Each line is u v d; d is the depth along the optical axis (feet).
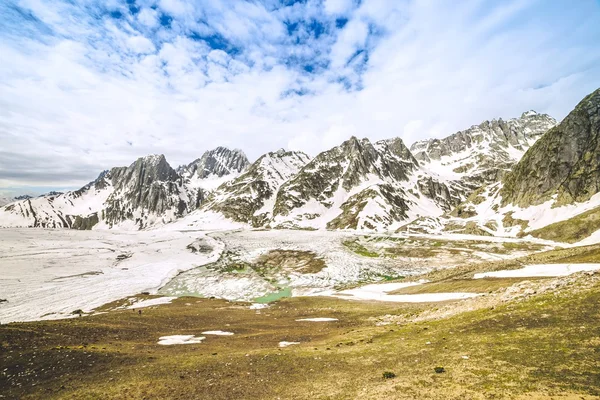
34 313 196.24
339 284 296.51
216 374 78.89
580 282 94.79
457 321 98.27
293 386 68.23
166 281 311.68
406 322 125.70
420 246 441.68
